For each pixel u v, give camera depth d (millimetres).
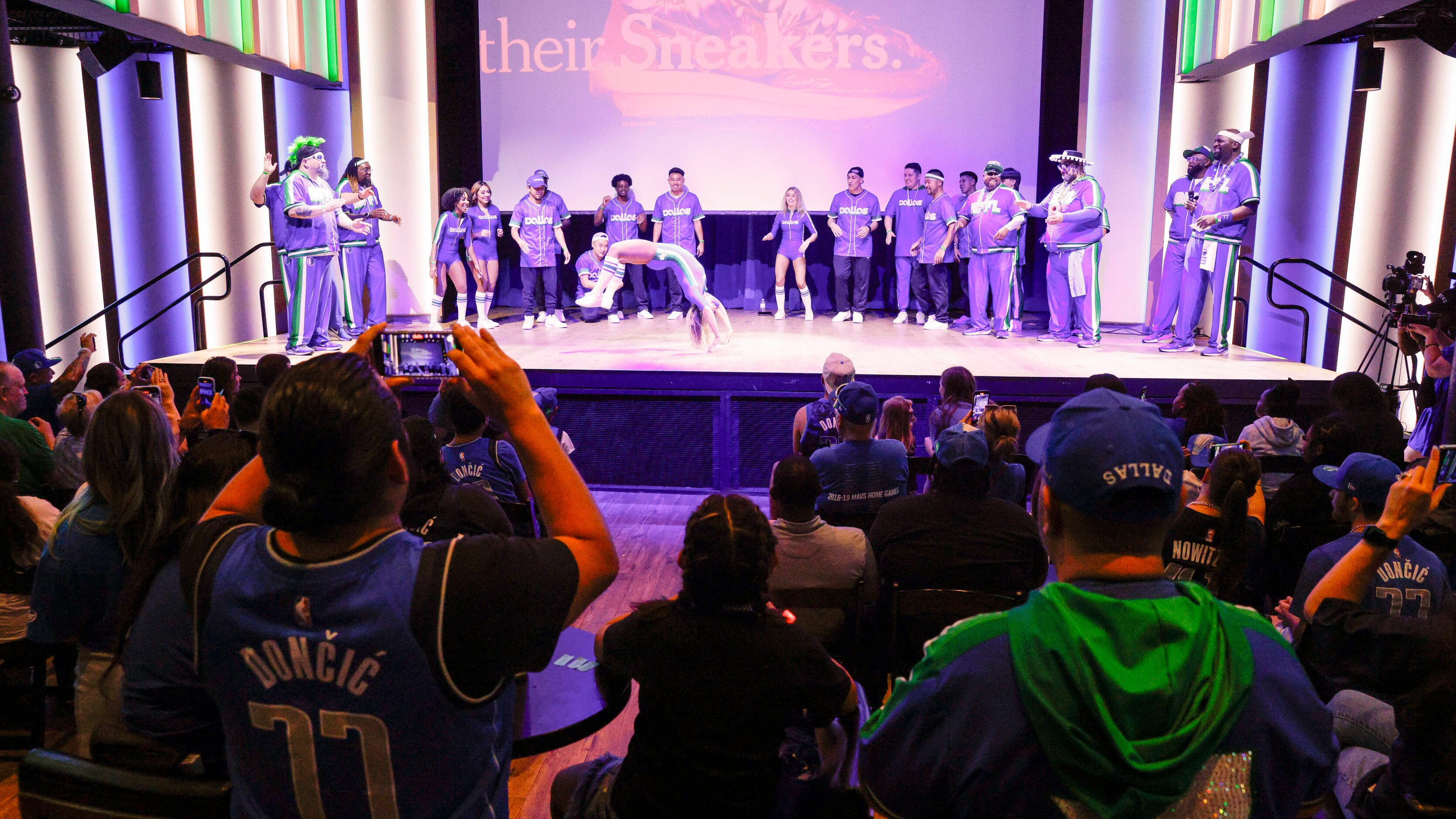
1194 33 9516
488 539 1172
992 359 8078
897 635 2924
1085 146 10523
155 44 8969
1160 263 10469
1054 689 1104
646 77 11180
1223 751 1103
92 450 2301
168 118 9578
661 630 1809
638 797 1826
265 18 8750
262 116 10430
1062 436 1208
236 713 1178
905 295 10812
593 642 2693
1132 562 1174
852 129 11109
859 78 11031
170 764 1808
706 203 11344
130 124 9562
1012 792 1112
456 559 1131
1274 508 3693
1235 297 9898
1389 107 8523
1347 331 8945
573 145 11352
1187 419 4711
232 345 9695
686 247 11102
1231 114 9930
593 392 7426
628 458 7512
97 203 9398
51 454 4074
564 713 2279
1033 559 3053
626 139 11297
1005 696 1123
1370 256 8758
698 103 11180
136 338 9805
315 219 8648
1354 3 6328
